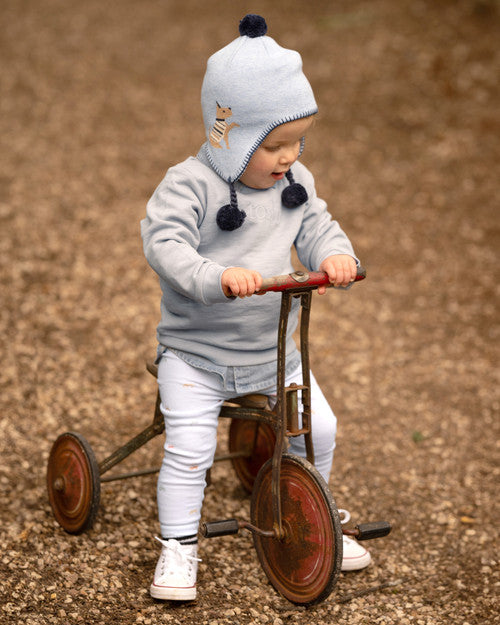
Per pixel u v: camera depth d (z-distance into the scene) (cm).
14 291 568
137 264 630
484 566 329
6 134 820
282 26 1080
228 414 298
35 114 869
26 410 435
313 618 284
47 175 750
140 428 431
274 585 292
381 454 429
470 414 472
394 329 574
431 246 681
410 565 331
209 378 287
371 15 1057
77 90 933
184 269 258
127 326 546
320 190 758
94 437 416
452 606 300
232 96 262
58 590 287
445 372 520
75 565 304
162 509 292
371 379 511
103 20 1144
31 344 507
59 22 1127
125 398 462
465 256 665
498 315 589
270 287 251
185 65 1019
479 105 872
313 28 1059
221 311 280
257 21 267
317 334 564
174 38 1091
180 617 278
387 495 390
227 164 270
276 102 261
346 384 504
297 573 280
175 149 826
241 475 371
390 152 820
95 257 630
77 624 269
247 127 264
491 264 652
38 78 952
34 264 607
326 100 907
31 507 347
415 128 853
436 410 476
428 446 439
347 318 587
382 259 665
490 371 521
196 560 292
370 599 302
